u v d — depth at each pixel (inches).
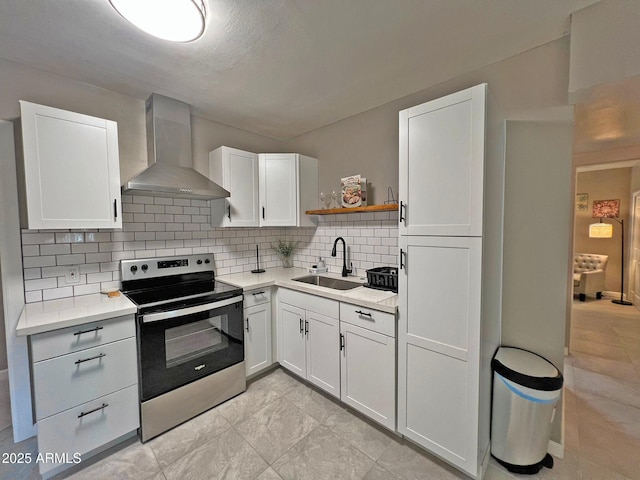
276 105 96.6
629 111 70.8
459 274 58.2
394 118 94.3
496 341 70.0
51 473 60.4
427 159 62.3
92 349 63.4
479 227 55.2
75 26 57.4
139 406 70.4
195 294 82.0
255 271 118.0
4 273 69.0
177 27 52.9
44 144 64.7
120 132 86.7
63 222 67.4
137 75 76.6
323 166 118.0
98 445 64.6
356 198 97.7
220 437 72.0
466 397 58.1
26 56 67.9
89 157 70.9
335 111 102.1
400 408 68.6
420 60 71.4
